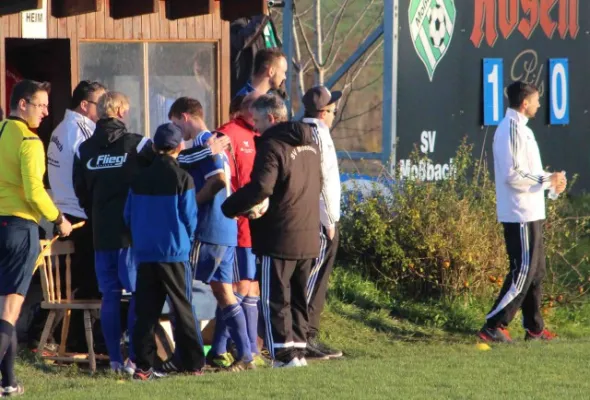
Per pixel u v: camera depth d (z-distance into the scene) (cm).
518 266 3550
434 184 4269
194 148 2997
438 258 4081
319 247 3053
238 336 3109
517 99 3534
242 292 3234
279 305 2978
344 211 4216
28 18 3447
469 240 4081
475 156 5147
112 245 3038
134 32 3675
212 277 3086
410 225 4109
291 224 2958
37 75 3916
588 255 4472
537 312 3650
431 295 4106
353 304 3978
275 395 2497
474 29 5128
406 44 4850
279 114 2983
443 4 5006
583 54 5675
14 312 2761
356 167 4956
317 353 3409
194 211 2900
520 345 3391
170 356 3148
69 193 3334
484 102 5159
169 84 3750
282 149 2919
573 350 3195
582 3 5647
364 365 2950
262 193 2866
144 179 2900
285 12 5262
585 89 5697
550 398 2502
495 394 2536
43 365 3200
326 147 3234
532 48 5419
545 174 3538
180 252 2884
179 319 2917
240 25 4319
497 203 3588
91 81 3569
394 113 4800
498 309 3594
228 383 2653
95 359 3266
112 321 3080
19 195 2781
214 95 3822
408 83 4866
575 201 5325
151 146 2941
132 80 3691
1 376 2850
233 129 3206
